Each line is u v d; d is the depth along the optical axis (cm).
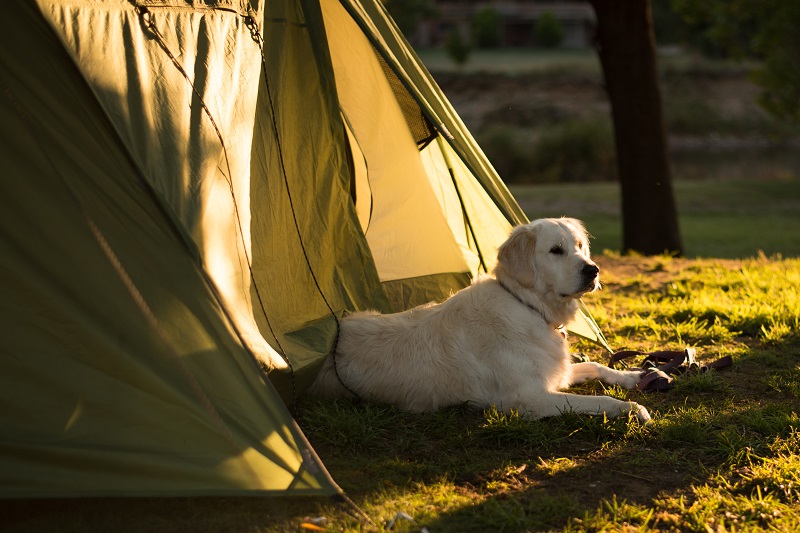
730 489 364
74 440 333
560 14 6662
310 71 513
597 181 2552
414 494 358
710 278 827
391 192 600
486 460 395
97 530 325
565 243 461
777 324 621
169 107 375
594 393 491
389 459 395
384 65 560
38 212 339
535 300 466
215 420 344
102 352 340
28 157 338
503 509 341
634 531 327
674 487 368
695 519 333
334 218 527
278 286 464
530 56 5456
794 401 473
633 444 413
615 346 597
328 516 334
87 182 343
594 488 367
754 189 2162
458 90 3728
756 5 1758
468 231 619
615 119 1187
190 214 367
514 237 470
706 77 3975
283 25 499
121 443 336
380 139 588
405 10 4341
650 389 494
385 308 550
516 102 3534
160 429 340
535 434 416
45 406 335
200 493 331
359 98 576
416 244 609
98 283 342
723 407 464
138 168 345
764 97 1952
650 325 641
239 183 413
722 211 1894
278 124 485
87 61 342
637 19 1147
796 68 1861
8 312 336
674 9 1786
